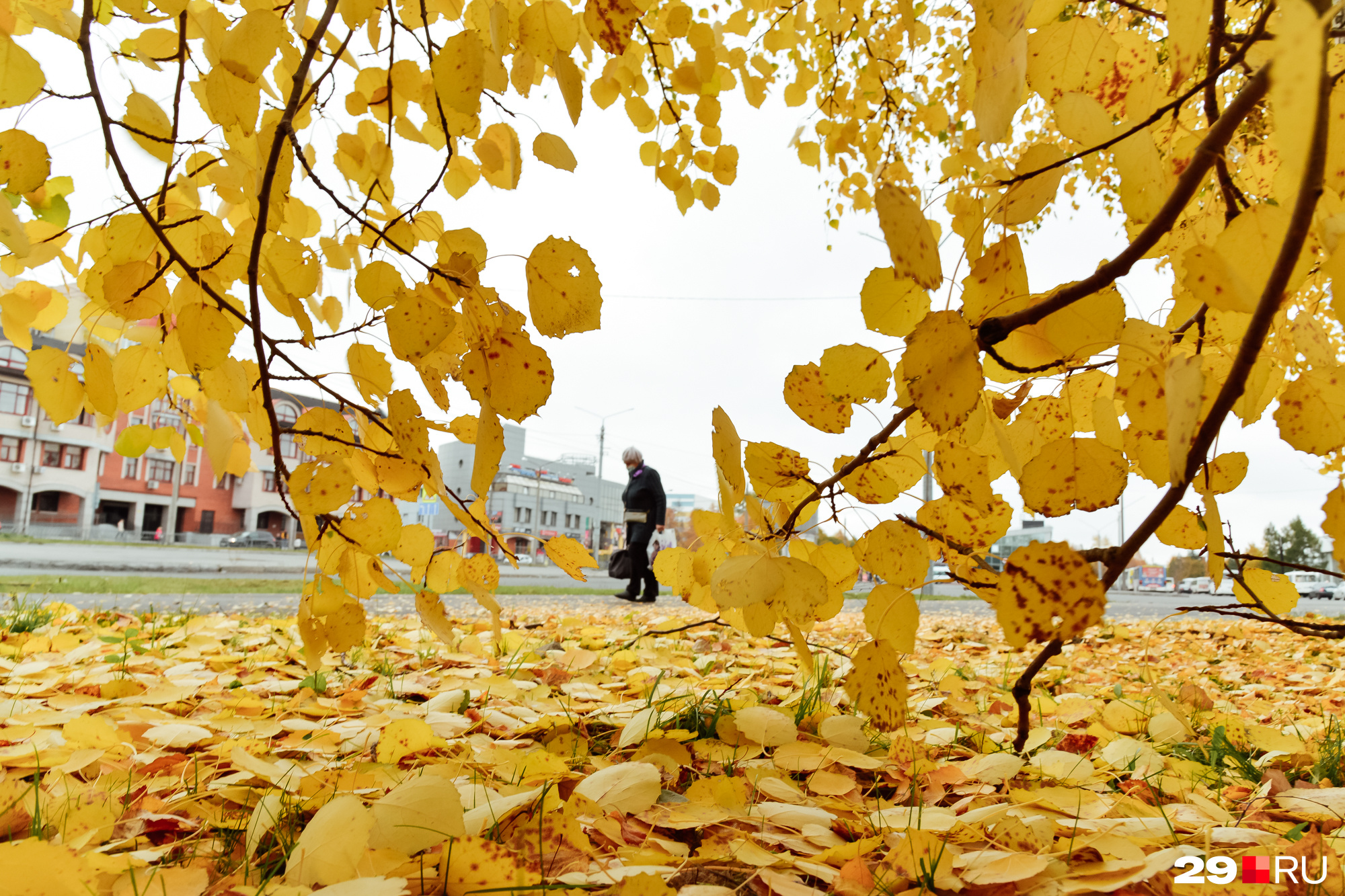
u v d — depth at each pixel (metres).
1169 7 0.57
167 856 0.89
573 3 1.01
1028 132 2.64
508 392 0.80
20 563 13.83
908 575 0.78
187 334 0.85
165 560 18.61
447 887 0.73
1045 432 0.93
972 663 3.05
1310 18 0.32
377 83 1.04
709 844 0.91
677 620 4.17
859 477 0.84
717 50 1.85
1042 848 0.89
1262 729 1.48
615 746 1.43
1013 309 0.69
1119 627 4.46
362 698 1.72
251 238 1.07
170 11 0.80
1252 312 0.53
